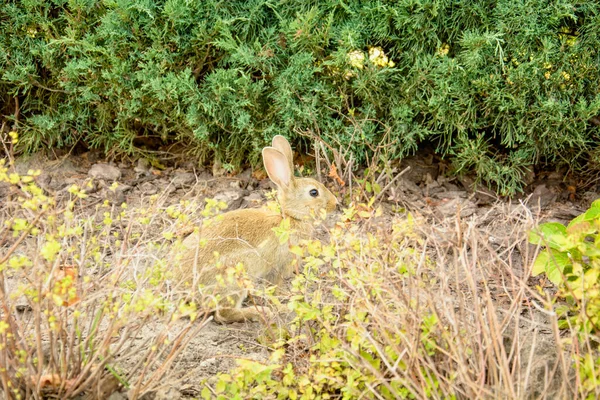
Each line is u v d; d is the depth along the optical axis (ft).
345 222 15.93
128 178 24.08
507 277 17.60
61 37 23.06
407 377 11.41
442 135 23.65
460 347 11.69
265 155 18.28
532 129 21.94
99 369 12.58
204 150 24.29
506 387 11.29
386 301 13.34
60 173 24.11
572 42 22.35
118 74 22.31
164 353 14.55
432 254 18.16
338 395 13.11
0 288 12.34
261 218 17.75
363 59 22.07
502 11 21.45
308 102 22.24
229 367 14.70
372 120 22.65
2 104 25.45
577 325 12.29
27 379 12.11
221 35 22.26
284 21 21.97
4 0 23.22
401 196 22.29
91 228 14.58
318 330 14.87
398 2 21.85
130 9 22.04
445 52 22.47
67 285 11.98
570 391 12.43
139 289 12.82
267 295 14.43
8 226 12.81
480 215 21.74
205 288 13.48
